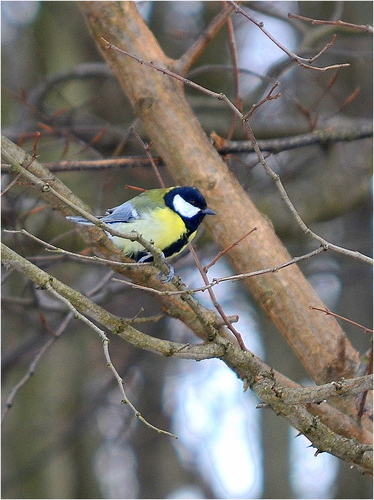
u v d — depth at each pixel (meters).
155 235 7.59
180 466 19.69
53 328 13.68
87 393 17.33
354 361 7.01
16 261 5.85
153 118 7.80
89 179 14.78
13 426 15.54
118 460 20.30
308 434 6.16
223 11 8.08
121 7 8.03
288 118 14.25
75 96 15.65
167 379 18.89
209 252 12.37
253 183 13.77
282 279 7.17
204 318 6.10
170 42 16.20
